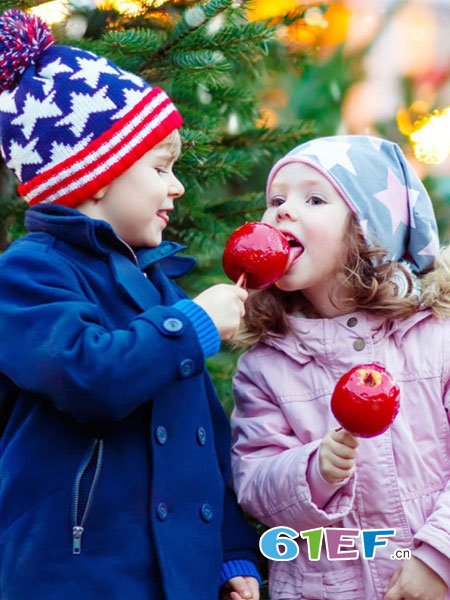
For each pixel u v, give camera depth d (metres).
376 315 1.92
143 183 1.73
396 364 1.89
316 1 3.14
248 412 1.99
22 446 1.60
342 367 1.90
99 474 1.58
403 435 1.84
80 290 1.63
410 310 1.91
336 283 1.94
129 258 1.74
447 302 1.92
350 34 4.05
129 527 1.58
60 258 1.65
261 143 2.66
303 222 1.89
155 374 1.54
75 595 1.53
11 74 1.74
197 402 1.77
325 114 3.94
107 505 1.57
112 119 1.70
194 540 1.64
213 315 1.65
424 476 1.83
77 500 1.56
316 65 3.91
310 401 1.92
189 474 1.68
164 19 2.39
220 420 1.90
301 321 1.95
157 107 1.74
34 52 1.74
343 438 1.71
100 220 1.67
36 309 1.54
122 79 1.73
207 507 1.70
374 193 1.94
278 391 1.94
